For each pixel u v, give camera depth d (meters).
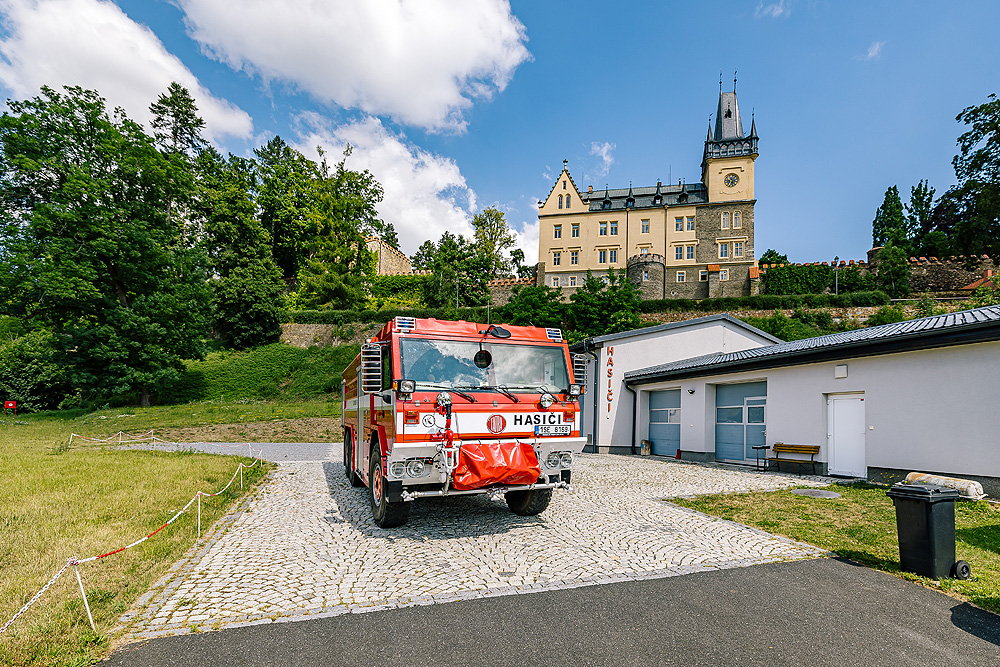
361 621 4.27
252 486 11.02
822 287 44.38
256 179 58.50
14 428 25.05
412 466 6.67
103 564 5.54
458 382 7.05
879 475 11.10
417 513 8.45
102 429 24.47
